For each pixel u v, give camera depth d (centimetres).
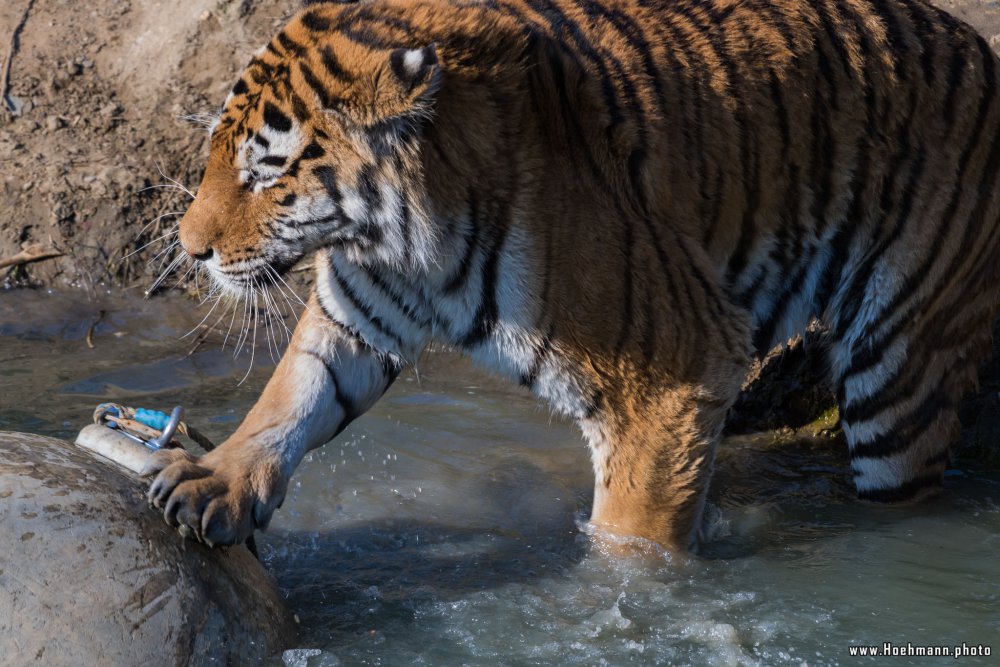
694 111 775
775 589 798
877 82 822
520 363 759
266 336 1176
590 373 755
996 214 866
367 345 790
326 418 776
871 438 905
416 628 741
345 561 830
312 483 930
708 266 775
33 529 582
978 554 856
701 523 872
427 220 707
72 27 1480
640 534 815
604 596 788
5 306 1209
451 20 713
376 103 670
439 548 852
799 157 810
